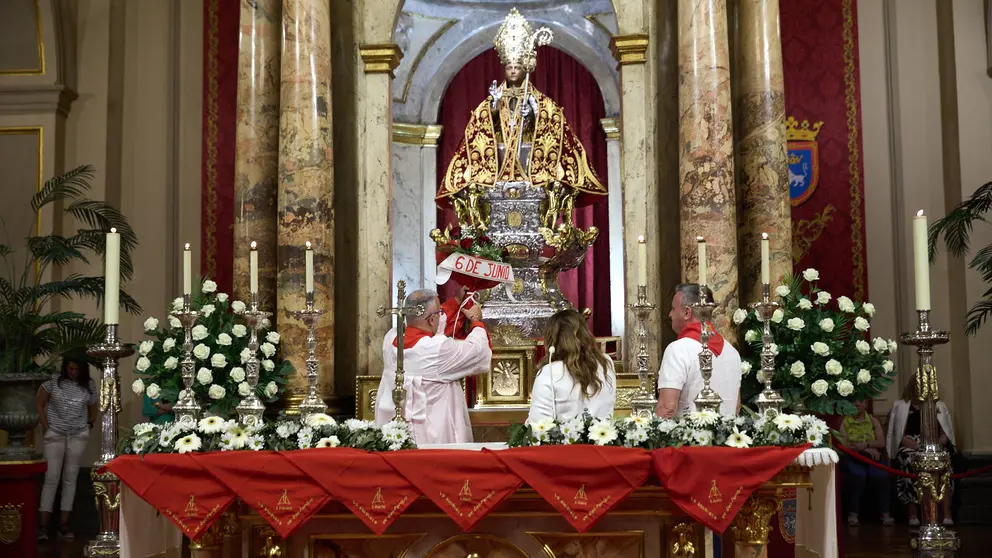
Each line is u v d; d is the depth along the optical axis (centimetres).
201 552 445
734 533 445
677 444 429
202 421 441
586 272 1094
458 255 654
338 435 446
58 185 941
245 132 835
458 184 785
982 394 988
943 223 893
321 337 802
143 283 1033
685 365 507
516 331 748
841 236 1020
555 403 478
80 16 1038
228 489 425
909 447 955
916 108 1034
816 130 1030
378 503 419
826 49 1038
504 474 420
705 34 794
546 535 447
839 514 737
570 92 1110
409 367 595
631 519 450
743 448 424
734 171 814
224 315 735
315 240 802
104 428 475
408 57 1084
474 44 1102
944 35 1023
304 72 809
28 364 908
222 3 1059
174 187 1042
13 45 1015
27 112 1009
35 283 919
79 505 985
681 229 796
